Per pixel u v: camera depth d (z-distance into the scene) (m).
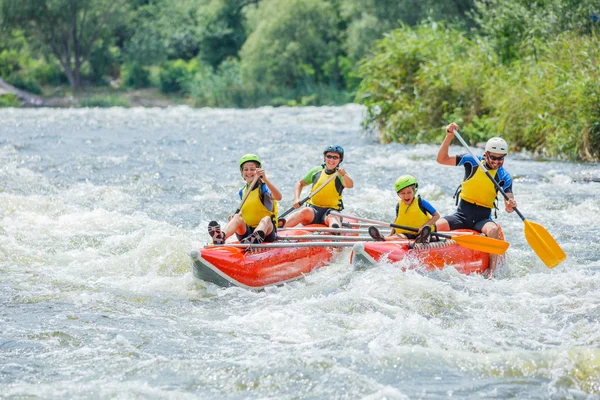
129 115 63.97
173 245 17.66
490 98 36.41
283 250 15.62
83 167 30.88
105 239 18.92
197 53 133.75
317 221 18.36
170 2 134.75
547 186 25.66
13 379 10.49
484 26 42.53
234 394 10.09
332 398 9.94
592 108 30.83
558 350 11.19
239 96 98.81
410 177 15.87
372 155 34.44
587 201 22.83
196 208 22.86
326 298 13.94
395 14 77.50
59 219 20.89
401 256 15.12
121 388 10.19
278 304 14.07
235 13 123.44
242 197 15.97
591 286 14.62
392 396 9.90
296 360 11.08
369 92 42.59
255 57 100.50
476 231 16.28
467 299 13.78
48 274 15.91
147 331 12.45
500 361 10.91
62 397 9.91
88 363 11.09
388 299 13.70
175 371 10.78
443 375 10.55
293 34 100.25
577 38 35.19
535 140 33.81
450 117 38.22
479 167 16.20
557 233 19.45
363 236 17.33
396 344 11.62
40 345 11.79
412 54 40.69
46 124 52.50
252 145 39.38
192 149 37.69
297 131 47.47
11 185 25.92
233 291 14.83
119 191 25.20
